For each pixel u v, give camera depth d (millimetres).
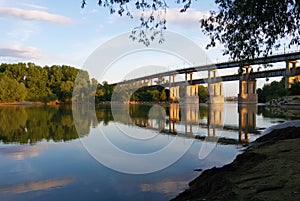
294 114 38438
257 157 9625
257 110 49625
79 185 8203
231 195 6004
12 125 25516
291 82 66938
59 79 98562
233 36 7746
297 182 6094
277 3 6863
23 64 99750
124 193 7449
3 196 7492
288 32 7586
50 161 11188
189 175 8766
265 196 5543
